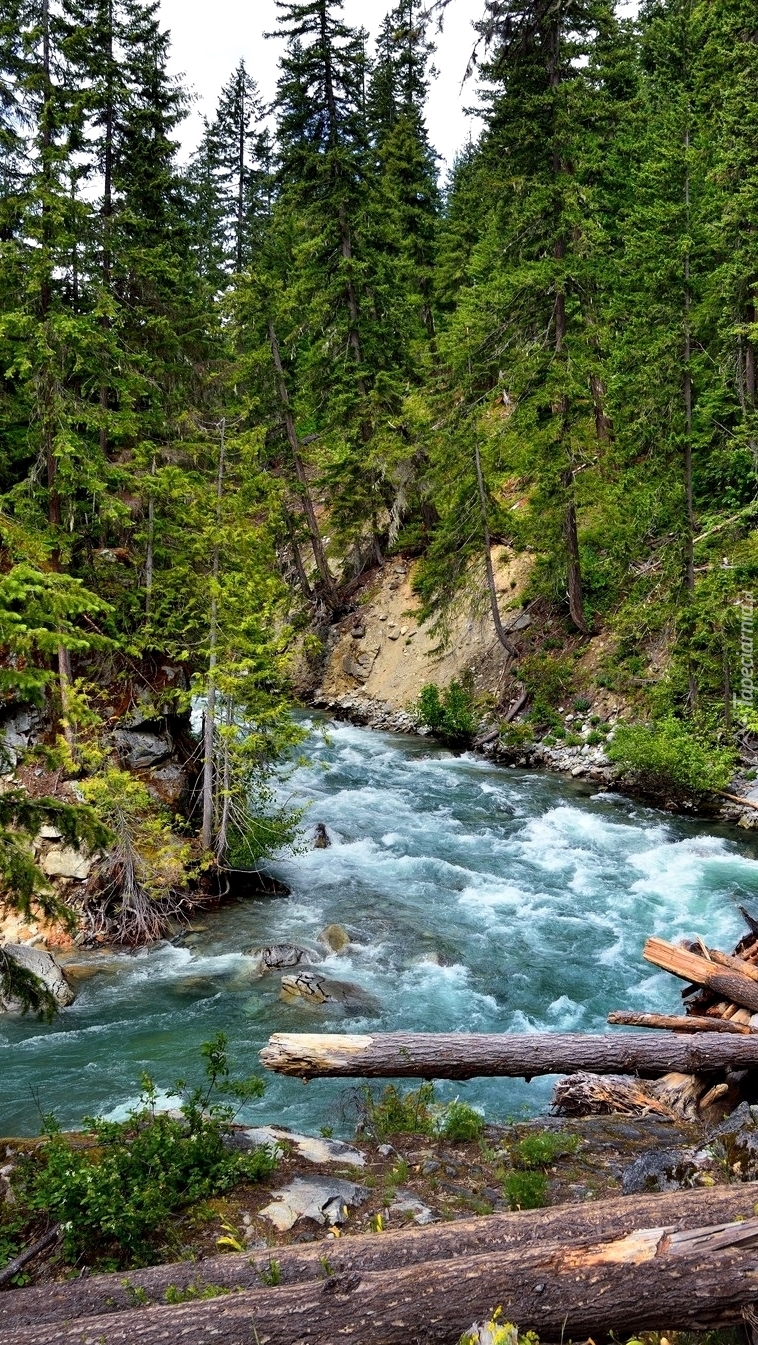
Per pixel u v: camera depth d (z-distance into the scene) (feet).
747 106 64.44
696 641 70.03
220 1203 20.22
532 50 69.10
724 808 65.41
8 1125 28.99
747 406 71.92
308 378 102.73
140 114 64.23
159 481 50.29
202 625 51.57
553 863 57.82
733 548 72.28
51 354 46.01
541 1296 13.32
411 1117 26.55
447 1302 13.39
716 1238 13.69
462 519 89.97
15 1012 38.11
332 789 75.05
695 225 66.80
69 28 49.01
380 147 119.03
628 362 72.49
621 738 71.82
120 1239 18.47
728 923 47.21
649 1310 12.96
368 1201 20.85
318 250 97.71
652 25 94.79
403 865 57.88
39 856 45.98
